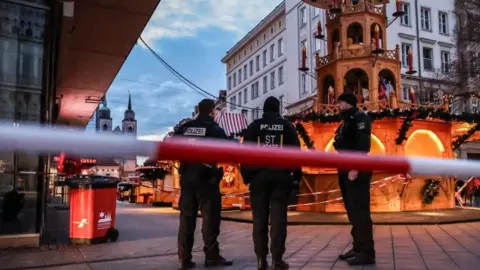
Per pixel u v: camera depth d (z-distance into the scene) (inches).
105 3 366.6
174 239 273.3
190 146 49.0
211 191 184.4
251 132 176.2
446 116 543.5
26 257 206.7
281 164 53.5
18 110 252.8
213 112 192.5
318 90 653.3
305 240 268.7
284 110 1537.9
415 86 1216.8
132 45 473.7
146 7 376.5
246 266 182.7
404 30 1248.8
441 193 550.3
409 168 59.9
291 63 1520.7
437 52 1290.6
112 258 202.2
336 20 639.1
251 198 168.2
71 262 192.1
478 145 1210.6
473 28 1083.9
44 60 266.2
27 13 263.0
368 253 182.7
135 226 364.8
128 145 44.0
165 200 840.9
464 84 1069.8
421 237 278.2
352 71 640.4
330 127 559.2
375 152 553.0
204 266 183.9
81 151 40.4
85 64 530.0
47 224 378.0
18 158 243.9
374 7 624.4
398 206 513.7
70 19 308.5
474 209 543.5
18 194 242.5
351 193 189.9
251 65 1909.4
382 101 555.8
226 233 320.8
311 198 538.9
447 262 186.2
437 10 1318.9
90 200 255.4
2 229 235.9
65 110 797.9
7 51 254.5
